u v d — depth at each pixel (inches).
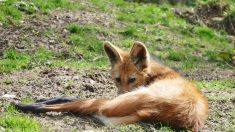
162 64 534.0
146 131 418.3
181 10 1481.3
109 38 1025.5
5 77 661.3
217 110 563.2
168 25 1274.6
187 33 1251.2
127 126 422.6
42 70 714.8
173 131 425.1
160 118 424.8
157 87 446.0
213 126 495.2
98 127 441.1
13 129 421.7
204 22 1482.5
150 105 426.6
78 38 948.6
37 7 1103.0
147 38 1099.9
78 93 595.5
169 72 498.3
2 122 434.9
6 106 483.8
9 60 753.0
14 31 925.2
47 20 1037.8
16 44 850.1
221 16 1519.4
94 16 1163.3
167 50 1039.6
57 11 1121.4
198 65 953.5
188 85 467.5
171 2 1531.7
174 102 426.6
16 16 1003.3
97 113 449.4
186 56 1005.8
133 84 492.4
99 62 830.5
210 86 727.1
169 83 458.3
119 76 499.5
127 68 495.2
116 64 508.1
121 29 1117.7
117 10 1295.5
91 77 689.6
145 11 1342.3
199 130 447.8
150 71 499.5
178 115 423.2
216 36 1305.4
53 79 650.8
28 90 586.9
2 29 928.9
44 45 879.1
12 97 537.6
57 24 1024.9
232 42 1323.8
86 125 443.2
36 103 485.7
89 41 958.4
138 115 423.5
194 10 1505.9
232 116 540.4
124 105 431.2
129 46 999.0
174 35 1200.2
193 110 430.3
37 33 928.3
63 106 468.4
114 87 650.8
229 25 1480.1
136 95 434.3
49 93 578.6
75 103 465.4
